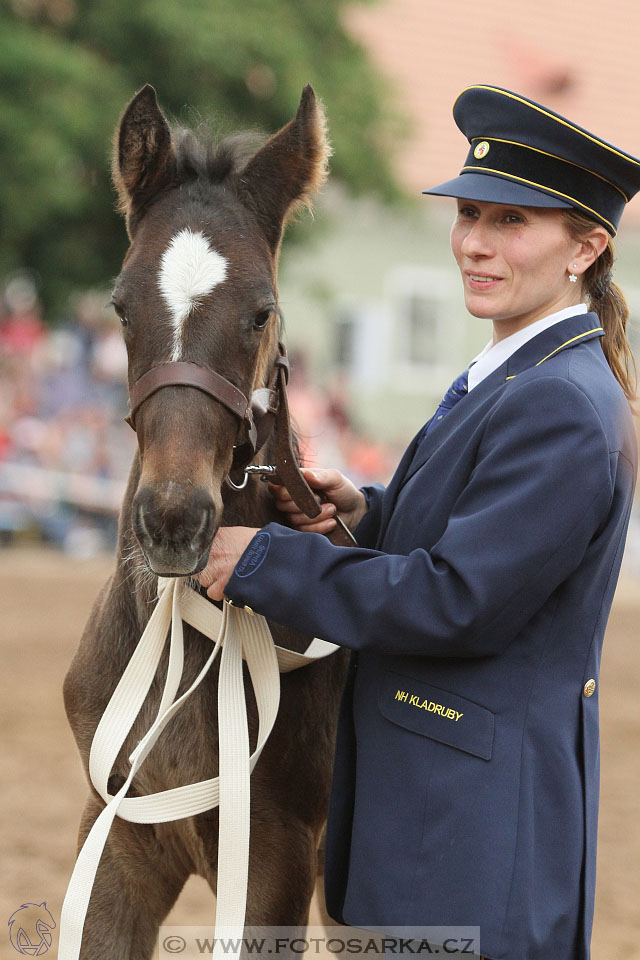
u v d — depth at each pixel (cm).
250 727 402
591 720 347
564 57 3222
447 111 3025
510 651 338
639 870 719
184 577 381
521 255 352
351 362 2914
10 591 1515
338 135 2011
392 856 336
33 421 1897
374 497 448
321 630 347
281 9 1988
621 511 343
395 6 3136
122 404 2009
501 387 354
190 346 365
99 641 419
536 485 326
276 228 413
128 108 395
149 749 378
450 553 328
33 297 2028
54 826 740
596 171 350
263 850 404
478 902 321
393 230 2894
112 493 1897
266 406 399
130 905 416
